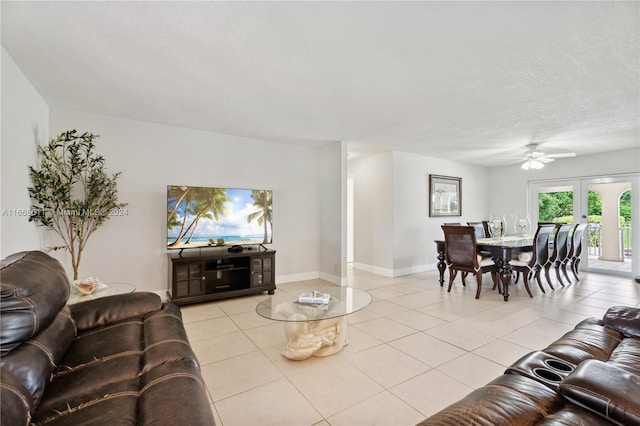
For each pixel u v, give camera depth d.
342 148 4.75
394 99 3.04
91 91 2.87
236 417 1.72
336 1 1.65
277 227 4.83
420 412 1.75
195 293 3.70
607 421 0.99
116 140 3.62
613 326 1.80
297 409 1.79
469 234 4.05
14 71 2.30
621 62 2.30
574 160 5.94
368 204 5.92
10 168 2.26
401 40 2.02
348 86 2.74
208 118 3.66
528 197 6.64
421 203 5.88
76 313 1.74
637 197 5.23
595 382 1.07
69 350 1.45
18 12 1.74
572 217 6.00
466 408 1.04
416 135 4.40
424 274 5.62
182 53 2.19
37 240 2.92
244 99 3.05
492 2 1.65
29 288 1.22
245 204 4.23
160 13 1.76
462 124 3.86
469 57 2.24
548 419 0.99
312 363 2.31
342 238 4.76
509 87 2.75
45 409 1.05
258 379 2.10
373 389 1.98
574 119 3.65
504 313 3.41
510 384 1.21
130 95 2.96
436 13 1.75
